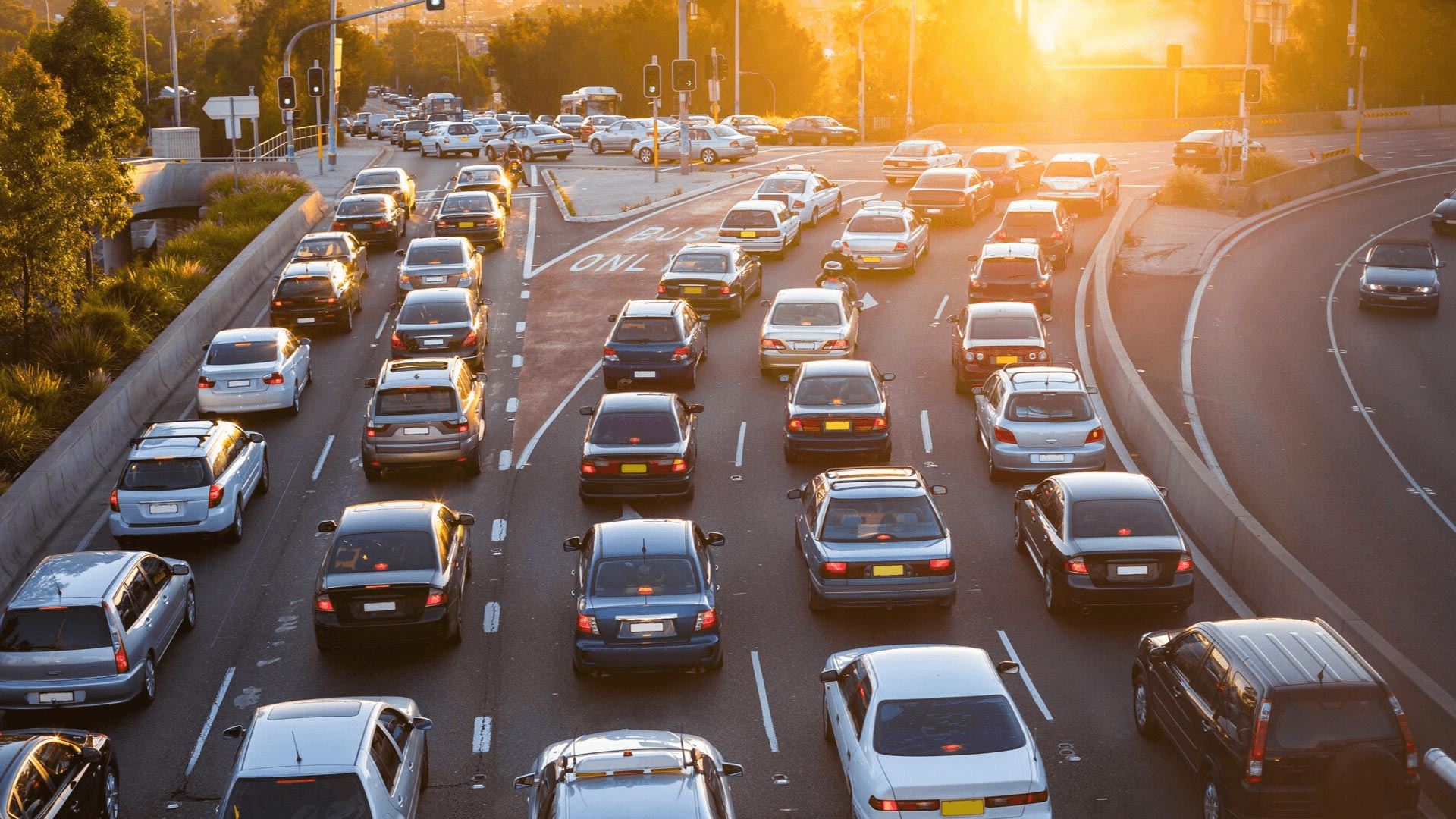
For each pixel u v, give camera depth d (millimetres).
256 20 120188
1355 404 31625
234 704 17938
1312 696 12680
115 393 29875
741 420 29547
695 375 32281
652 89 62688
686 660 17328
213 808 15289
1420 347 37125
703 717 17078
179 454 23031
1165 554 18891
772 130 88250
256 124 75000
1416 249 41656
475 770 15891
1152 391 32250
